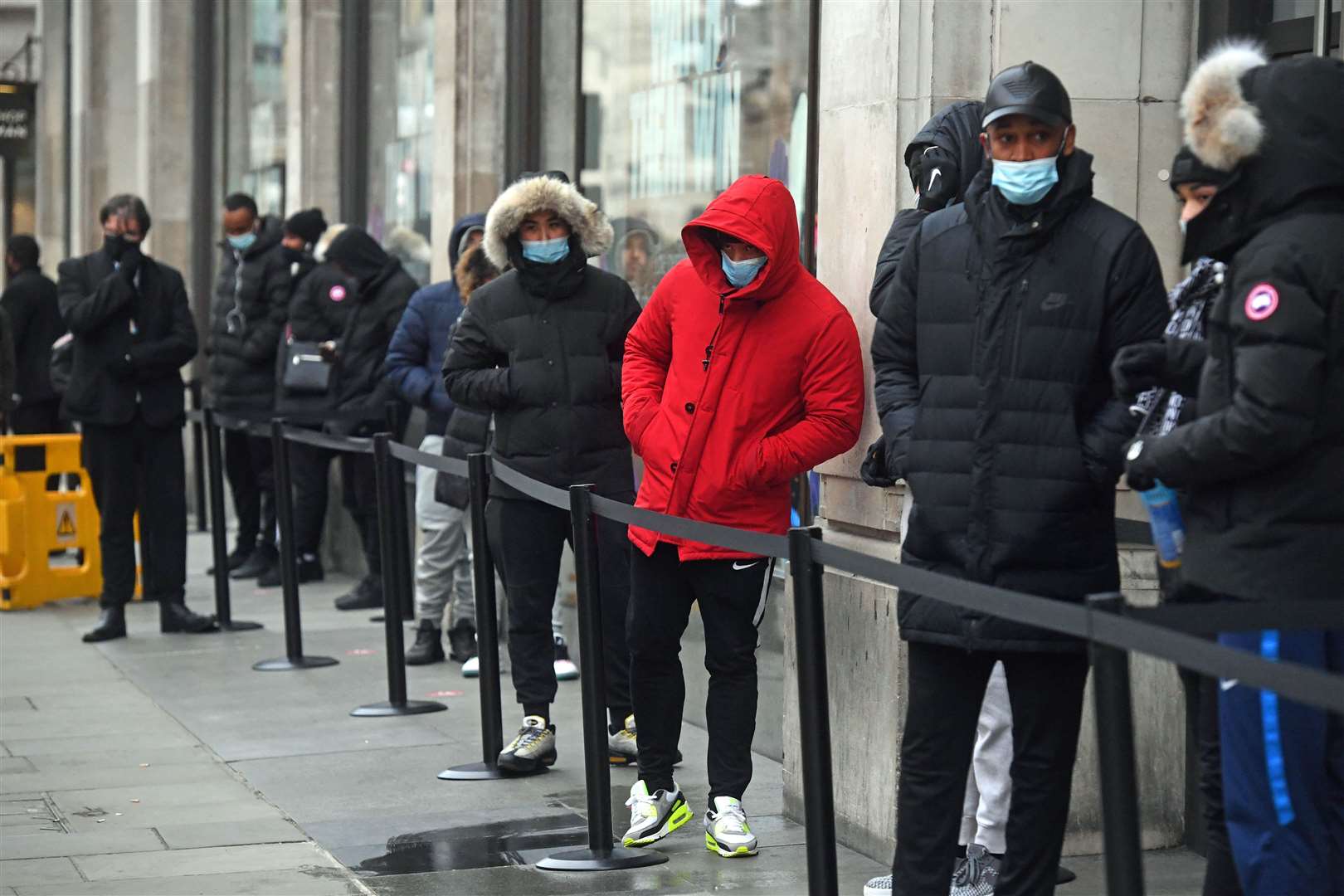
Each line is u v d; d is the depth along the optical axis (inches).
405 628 999.0
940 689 411.5
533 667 661.9
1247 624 320.2
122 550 984.9
